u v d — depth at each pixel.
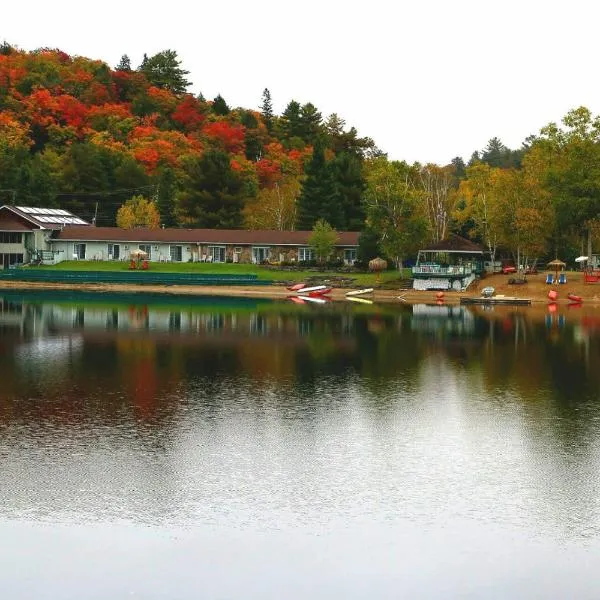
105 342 59.09
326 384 43.31
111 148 192.62
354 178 149.88
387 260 128.50
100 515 24.12
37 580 20.53
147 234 139.62
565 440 32.34
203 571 21.03
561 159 111.44
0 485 26.38
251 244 135.00
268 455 29.91
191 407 37.22
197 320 75.81
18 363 49.16
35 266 133.62
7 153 189.00
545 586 20.39
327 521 23.95
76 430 32.97
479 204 121.88
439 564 21.47
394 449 30.94
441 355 54.41
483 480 27.47
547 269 127.75
